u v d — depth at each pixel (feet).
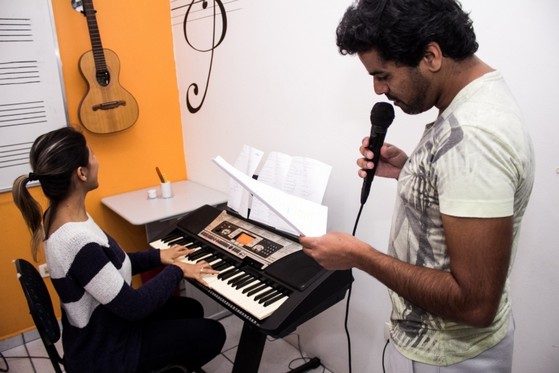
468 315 2.31
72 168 4.16
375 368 5.72
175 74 8.67
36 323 3.96
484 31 3.78
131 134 8.30
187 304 5.83
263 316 3.91
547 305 3.82
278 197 3.76
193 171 9.04
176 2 8.00
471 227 2.21
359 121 5.08
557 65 3.36
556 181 3.55
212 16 7.16
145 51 8.17
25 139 7.06
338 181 5.56
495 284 2.23
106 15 7.57
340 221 5.65
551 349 3.89
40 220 4.51
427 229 2.69
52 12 6.90
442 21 2.31
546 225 3.68
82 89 7.52
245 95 6.91
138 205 7.45
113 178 8.23
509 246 2.23
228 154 7.75
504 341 2.95
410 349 3.01
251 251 4.85
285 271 4.32
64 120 7.37
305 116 5.85
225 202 7.63
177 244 5.61
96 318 4.28
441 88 2.54
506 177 2.19
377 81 2.72
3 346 7.39
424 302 2.51
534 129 3.60
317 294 4.10
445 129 2.42
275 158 5.34
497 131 2.21
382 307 5.39
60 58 7.15
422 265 2.78
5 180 6.99
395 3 2.35
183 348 4.71
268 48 6.18
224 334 5.18
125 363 4.35
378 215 5.12
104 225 8.26
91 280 4.03
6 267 7.27
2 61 6.61
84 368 4.19
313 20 5.33
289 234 4.89
